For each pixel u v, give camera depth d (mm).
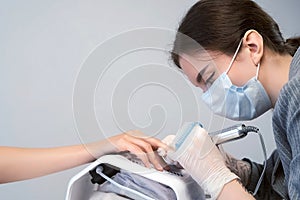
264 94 828
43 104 1252
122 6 1330
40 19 1258
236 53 799
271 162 916
